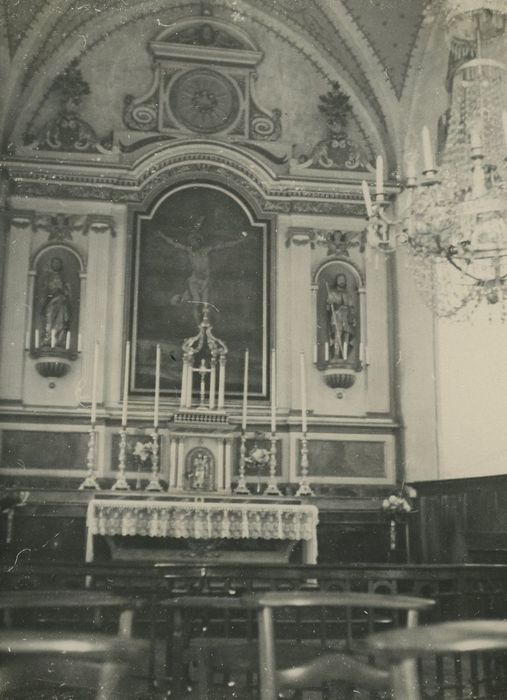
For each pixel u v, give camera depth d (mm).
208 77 14141
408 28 13500
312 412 13461
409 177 8414
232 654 5012
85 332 13141
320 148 14180
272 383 13273
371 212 8695
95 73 13812
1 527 11750
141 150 13680
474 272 11688
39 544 11812
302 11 13906
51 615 7090
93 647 3258
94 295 13250
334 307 13711
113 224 13531
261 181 13891
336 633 9039
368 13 13531
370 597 3807
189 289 13555
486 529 11023
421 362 13227
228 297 13633
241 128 14117
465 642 2973
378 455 13492
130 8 13844
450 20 12086
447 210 8070
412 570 6195
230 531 11281
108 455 12828
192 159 13711
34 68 13391
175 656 5375
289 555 12031
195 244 13680
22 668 4191
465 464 12164
